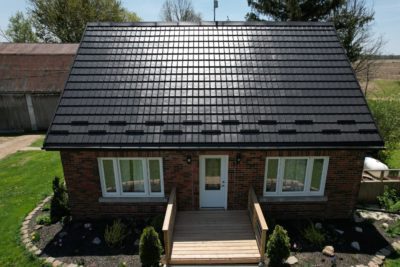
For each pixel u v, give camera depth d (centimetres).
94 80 1234
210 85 1215
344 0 2906
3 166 1850
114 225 1069
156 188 1158
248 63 1295
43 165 1859
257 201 1034
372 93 4331
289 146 1045
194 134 1072
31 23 4522
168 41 1395
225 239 1010
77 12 4197
